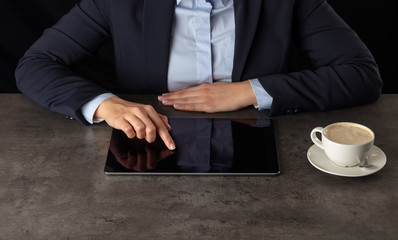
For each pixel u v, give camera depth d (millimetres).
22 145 1177
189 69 1600
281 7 1573
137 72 1616
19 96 1432
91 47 1619
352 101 1367
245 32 1544
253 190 1009
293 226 909
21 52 2443
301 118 1312
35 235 893
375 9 2486
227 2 1581
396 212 946
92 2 1591
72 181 1040
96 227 909
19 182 1040
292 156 1130
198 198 983
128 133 1193
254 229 901
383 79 2684
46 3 2365
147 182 1032
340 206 962
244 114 1336
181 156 1113
